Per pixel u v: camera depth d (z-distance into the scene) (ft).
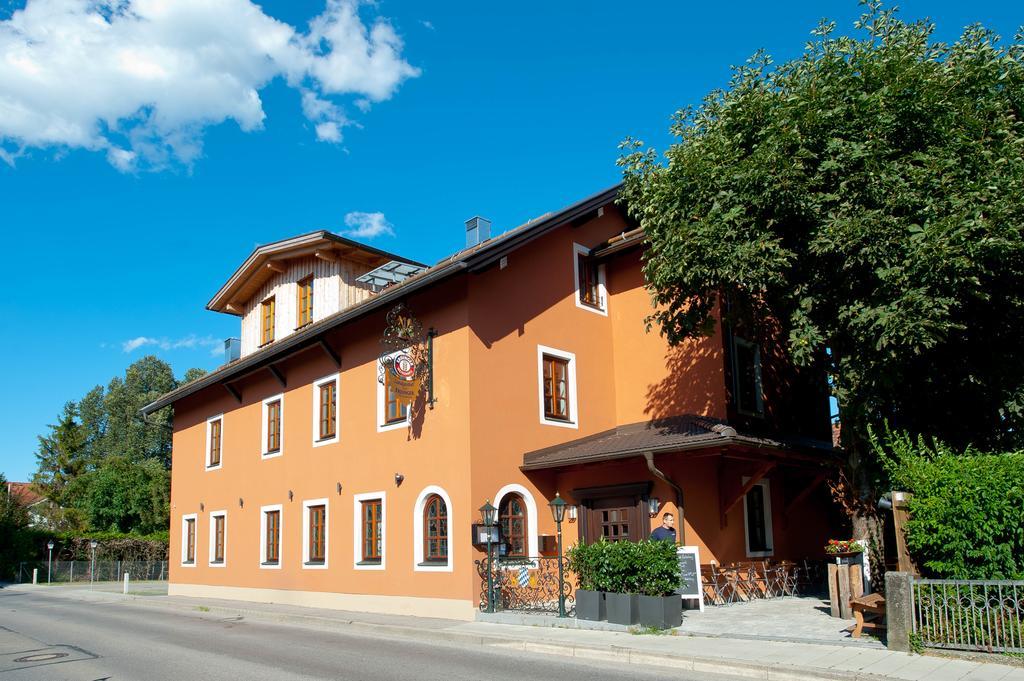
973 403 43.80
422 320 52.16
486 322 49.80
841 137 35.78
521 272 53.01
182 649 40.83
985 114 35.68
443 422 49.47
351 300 71.92
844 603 38.52
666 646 33.09
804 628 36.11
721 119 39.75
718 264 37.55
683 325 43.55
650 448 45.75
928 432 45.01
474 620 45.34
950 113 34.60
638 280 58.80
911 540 30.83
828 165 34.73
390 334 53.88
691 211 39.06
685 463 48.96
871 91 36.01
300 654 37.52
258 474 69.82
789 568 53.01
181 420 87.35
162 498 163.22
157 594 88.43
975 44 36.88
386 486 53.67
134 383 233.35
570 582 48.52
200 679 31.71
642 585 38.99
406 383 50.42
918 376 42.63
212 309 86.79
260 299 81.82
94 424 241.55
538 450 51.85
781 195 35.37
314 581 59.98
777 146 35.29
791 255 35.91
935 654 28.84
